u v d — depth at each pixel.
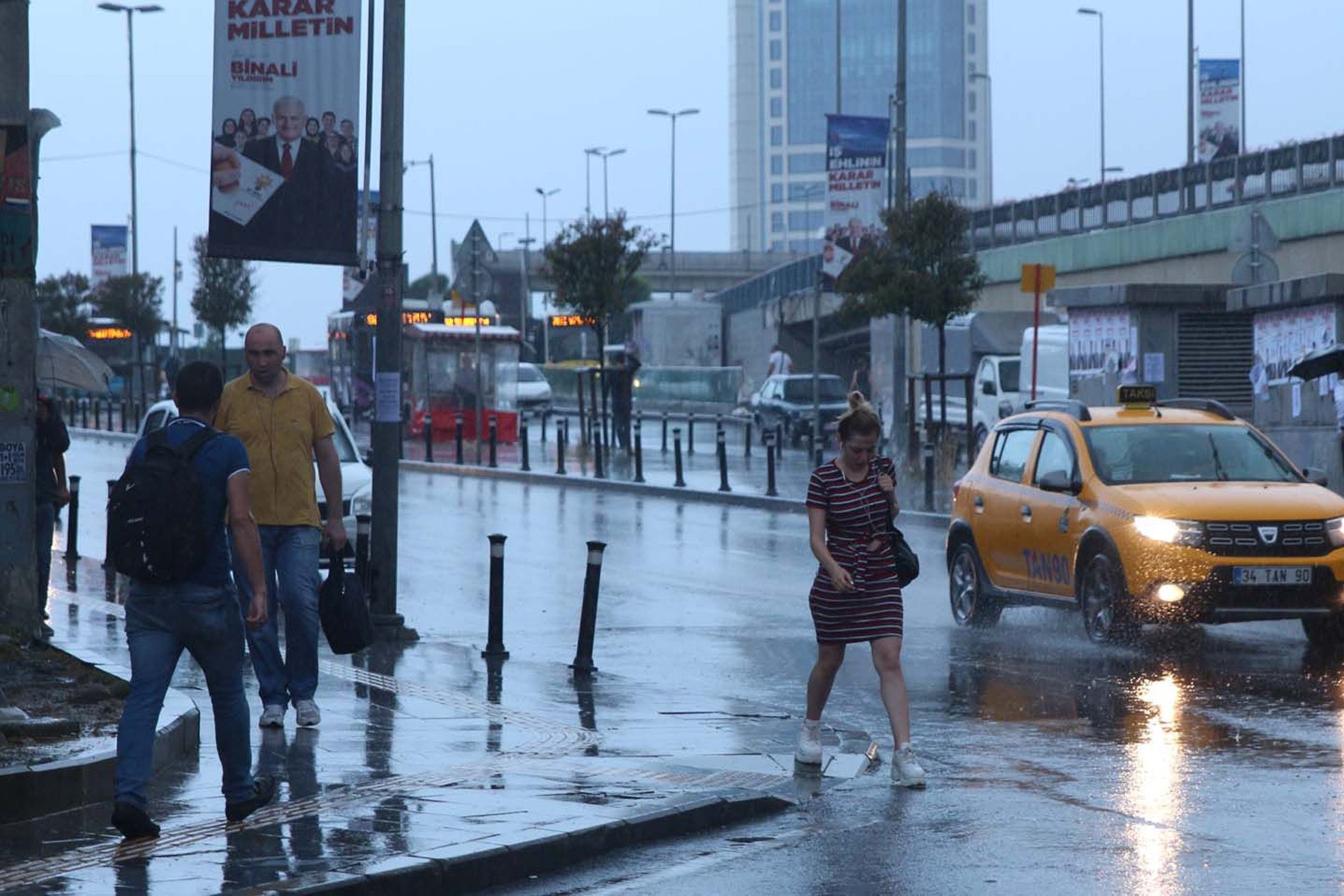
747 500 38.25
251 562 9.63
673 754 12.30
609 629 20.23
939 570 25.98
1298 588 17.02
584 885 9.10
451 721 13.58
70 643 16.66
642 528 32.62
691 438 54.59
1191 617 17.06
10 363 15.47
